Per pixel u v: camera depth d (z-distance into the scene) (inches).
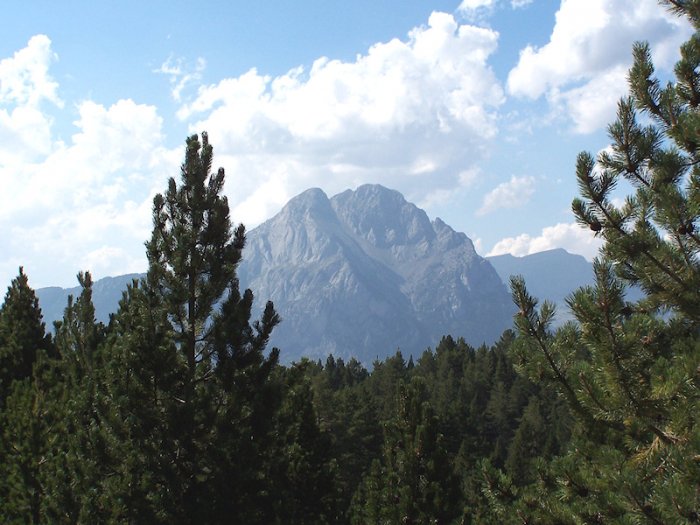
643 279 375.6
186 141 668.1
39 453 727.1
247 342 641.6
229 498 591.5
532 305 379.2
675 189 354.6
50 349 1120.8
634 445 358.6
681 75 366.6
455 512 844.6
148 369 600.1
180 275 636.1
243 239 676.1
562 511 372.8
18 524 680.4
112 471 592.4
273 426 663.8
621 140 377.7
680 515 281.7
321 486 925.8
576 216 381.1
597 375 353.4
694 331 371.2
